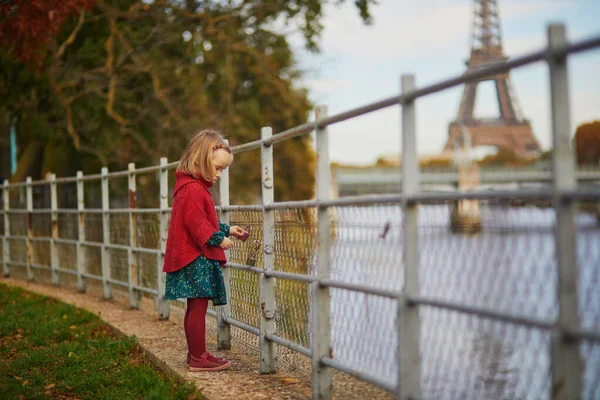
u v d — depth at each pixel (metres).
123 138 16.64
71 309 8.25
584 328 2.08
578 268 2.13
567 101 2.12
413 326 2.89
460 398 2.71
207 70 18.94
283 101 21.45
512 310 2.37
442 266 2.73
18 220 12.46
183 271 4.64
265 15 17.80
